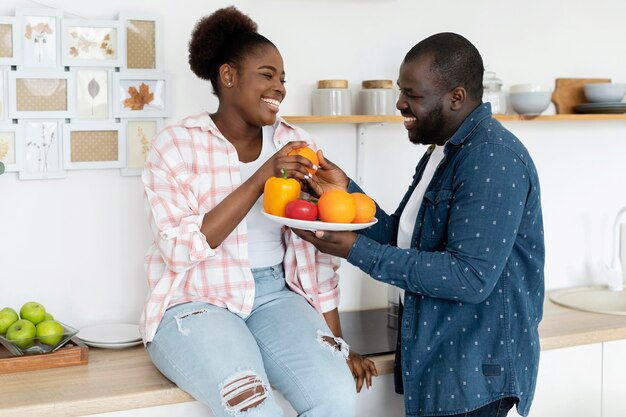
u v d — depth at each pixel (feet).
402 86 5.48
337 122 7.11
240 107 6.05
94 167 6.91
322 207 5.30
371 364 6.20
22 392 5.51
